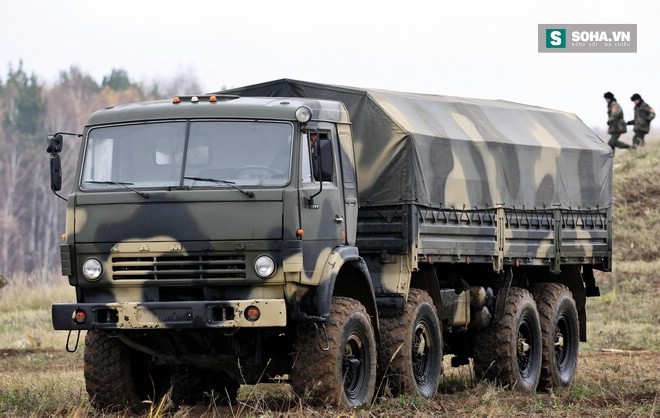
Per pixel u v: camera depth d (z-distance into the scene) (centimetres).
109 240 3017
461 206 3719
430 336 3606
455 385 4103
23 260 18988
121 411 3216
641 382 3931
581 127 4656
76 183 3088
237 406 3362
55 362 5038
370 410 3050
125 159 3075
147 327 2942
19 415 3038
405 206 3453
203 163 3028
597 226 4572
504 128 4091
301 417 2803
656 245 8700
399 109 3600
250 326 2908
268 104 3062
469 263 3769
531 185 4128
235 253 2959
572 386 4253
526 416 3064
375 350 3244
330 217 3114
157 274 2986
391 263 3469
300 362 3030
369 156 3512
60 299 7519
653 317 6900
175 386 3516
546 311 4312
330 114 3244
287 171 2988
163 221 2981
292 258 2934
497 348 4000
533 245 4131
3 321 6750
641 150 10612
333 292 3294
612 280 7906
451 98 4047
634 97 10900
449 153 3678
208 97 3111
